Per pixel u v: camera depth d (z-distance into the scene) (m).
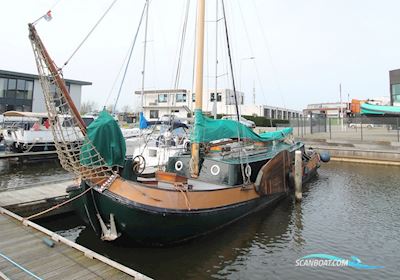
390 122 25.62
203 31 8.62
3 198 9.34
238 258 7.02
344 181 15.89
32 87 33.22
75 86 37.00
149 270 6.47
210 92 34.56
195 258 6.99
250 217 9.30
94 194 6.17
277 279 6.17
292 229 8.85
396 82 37.91
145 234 6.35
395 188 14.24
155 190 6.35
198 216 6.80
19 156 19.16
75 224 9.57
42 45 5.34
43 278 4.59
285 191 11.41
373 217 9.97
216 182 8.86
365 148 22.95
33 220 8.97
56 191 10.30
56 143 5.73
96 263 5.09
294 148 14.46
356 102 47.66
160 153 13.55
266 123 41.88
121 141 6.32
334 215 10.16
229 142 11.22
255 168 10.34
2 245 5.77
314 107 86.06
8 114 22.58
